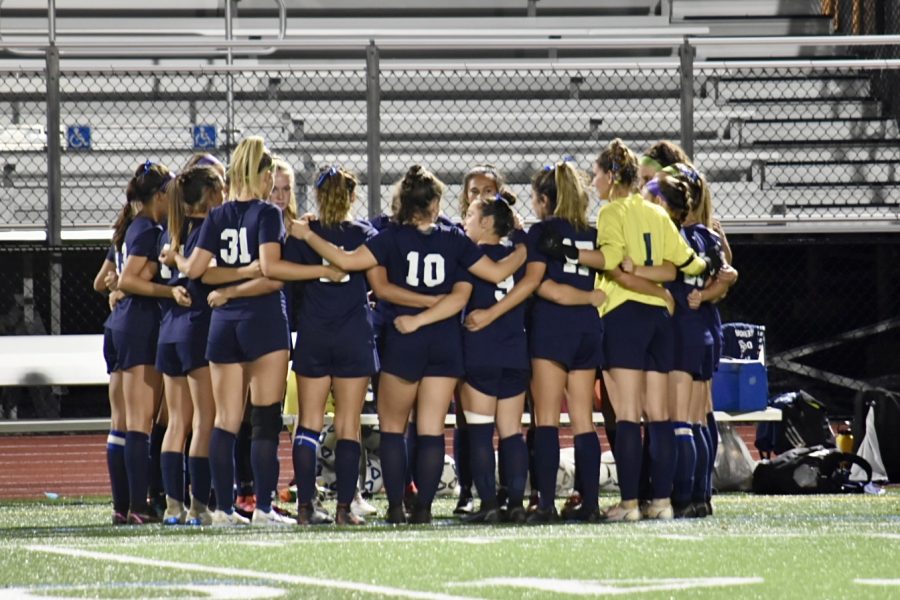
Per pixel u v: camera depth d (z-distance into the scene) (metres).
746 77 48.31
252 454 22.19
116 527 21.92
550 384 22.14
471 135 47.38
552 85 48.84
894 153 47.03
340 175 21.84
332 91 48.06
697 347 22.98
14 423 33.06
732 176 46.53
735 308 45.66
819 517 23.08
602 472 30.97
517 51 54.19
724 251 25.55
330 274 21.55
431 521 22.27
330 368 21.94
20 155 44.50
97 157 44.84
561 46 36.50
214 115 47.28
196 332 22.12
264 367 21.64
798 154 47.09
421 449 21.91
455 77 48.91
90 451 39.56
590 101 48.47
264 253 21.25
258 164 21.69
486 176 23.81
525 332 22.27
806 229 40.31
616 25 54.66
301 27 53.66
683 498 23.28
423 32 53.97
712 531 19.66
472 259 21.56
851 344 46.19
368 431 30.02
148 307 22.97
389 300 21.42
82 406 43.41
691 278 23.09
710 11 55.72
